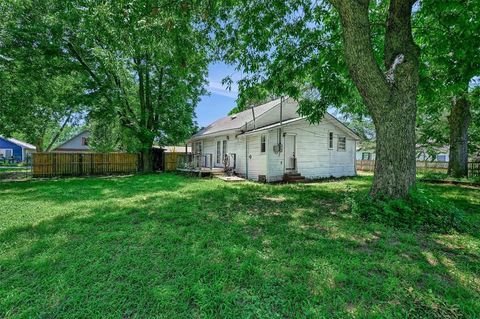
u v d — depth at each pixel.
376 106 4.76
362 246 3.27
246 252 3.03
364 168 22.44
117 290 2.24
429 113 12.28
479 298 2.10
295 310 1.96
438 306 1.99
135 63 15.10
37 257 2.92
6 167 22.17
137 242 3.42
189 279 2.41
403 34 4.72
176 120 17.53
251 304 2.03
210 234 3.72
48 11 11.22
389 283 2.31
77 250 3.12
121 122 14.99
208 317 1.88
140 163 17.12
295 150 12.20
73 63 12.71
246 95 7.88
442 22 5.54
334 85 7.00
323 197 6.86
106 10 4.88
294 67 7.33
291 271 2.54
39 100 12.41
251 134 11.88
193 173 14.05
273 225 4.20
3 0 10.03
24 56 10.80
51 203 6.16
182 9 5.09
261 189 8.45
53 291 2.23
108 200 6.53
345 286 2.28
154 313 1.94
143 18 4.95
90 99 13.10
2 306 2.01
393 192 4.70
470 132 13.82
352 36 4.43
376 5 6.86
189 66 6.80
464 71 5.88
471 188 8.85
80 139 31.56
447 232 3.85
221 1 5.76
